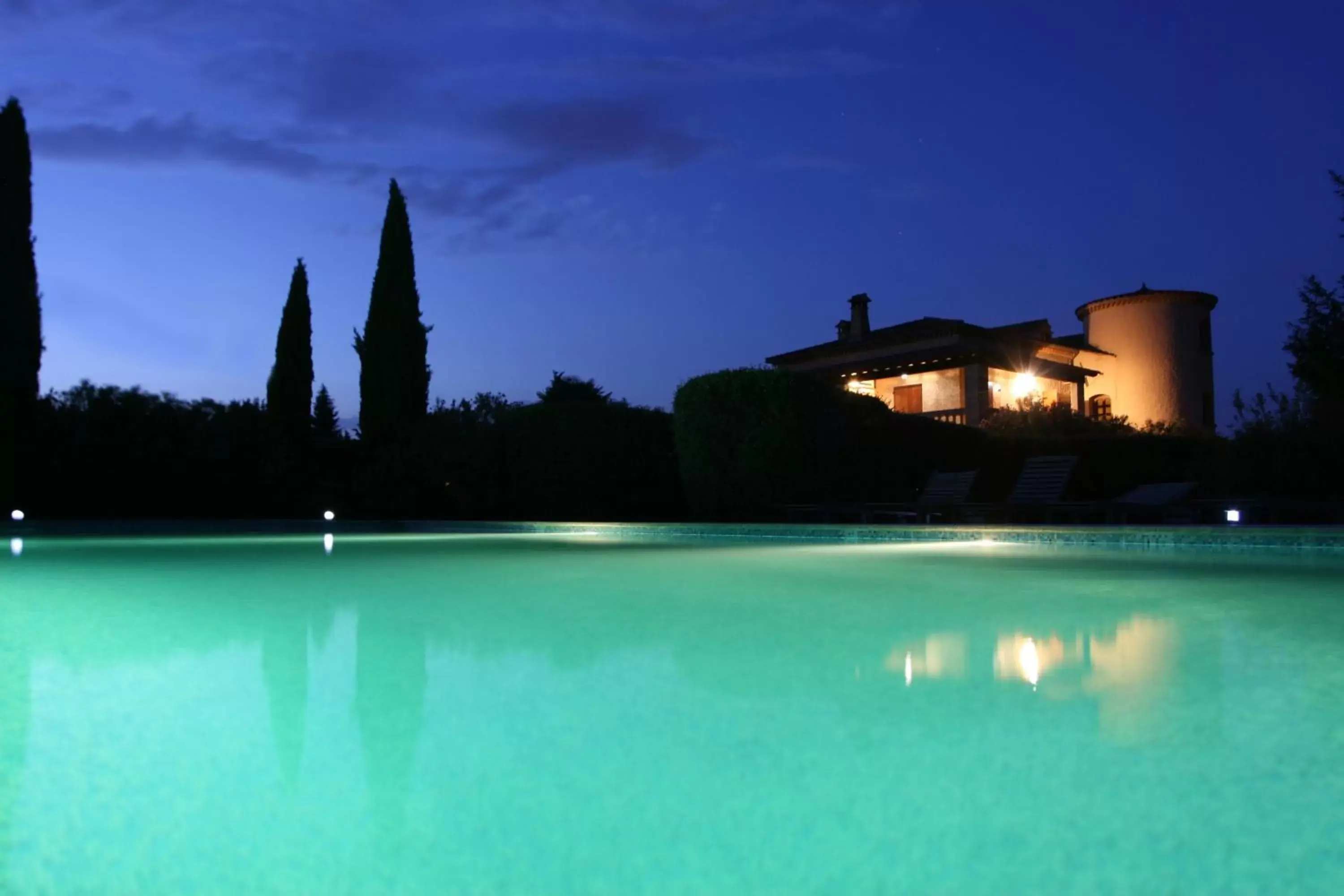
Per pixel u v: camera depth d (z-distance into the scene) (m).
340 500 15.98
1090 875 1.08
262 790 1.38
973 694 1.99
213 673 2.22
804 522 13.21
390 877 1.08
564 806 1.31
